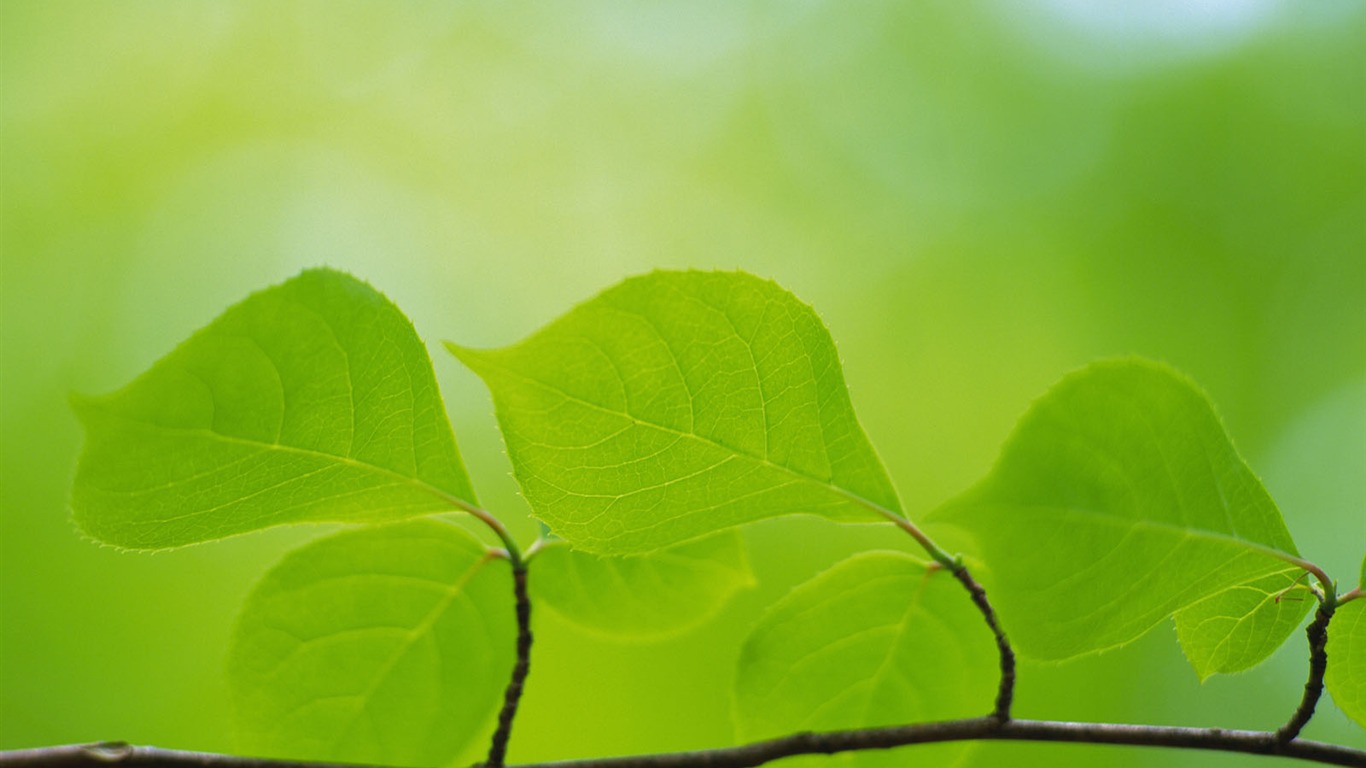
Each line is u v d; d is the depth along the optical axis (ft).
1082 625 1.66
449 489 1.71
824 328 1.66
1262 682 4.57
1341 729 4.45
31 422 5.37
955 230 7.12
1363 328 6.02
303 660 1.78
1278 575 1.70
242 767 1.67
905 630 1.79
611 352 1.65
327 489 1.69
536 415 1.65
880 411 6.53
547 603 1.81
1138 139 6.81
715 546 1.80
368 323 1.65
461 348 1.64
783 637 1.79
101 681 4.22
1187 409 1.65
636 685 3.89
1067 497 1.65
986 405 6.51
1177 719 4.51
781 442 1.68
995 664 1.79
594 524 1.68
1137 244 6.60
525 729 3.73
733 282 1.64
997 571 1.65
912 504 6.10
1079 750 4.21
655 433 1.66
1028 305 6.72
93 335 6.29
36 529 4.63
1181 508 1.66
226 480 1.66
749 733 1.80
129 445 1.64
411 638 1.79
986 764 4.02
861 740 1.71
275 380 1.65
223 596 4.38
